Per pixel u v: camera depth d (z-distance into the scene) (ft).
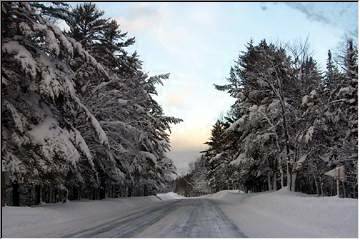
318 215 51.08
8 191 72.18
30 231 46.55
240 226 49.78
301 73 108.06
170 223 54.70
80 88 90.22
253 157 122.11
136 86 109.91
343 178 68.95
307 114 102.68
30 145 60.90
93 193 121.80
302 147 105.09
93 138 88.17
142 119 119.85
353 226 42.06
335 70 114.62
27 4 62.03
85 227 51.06
